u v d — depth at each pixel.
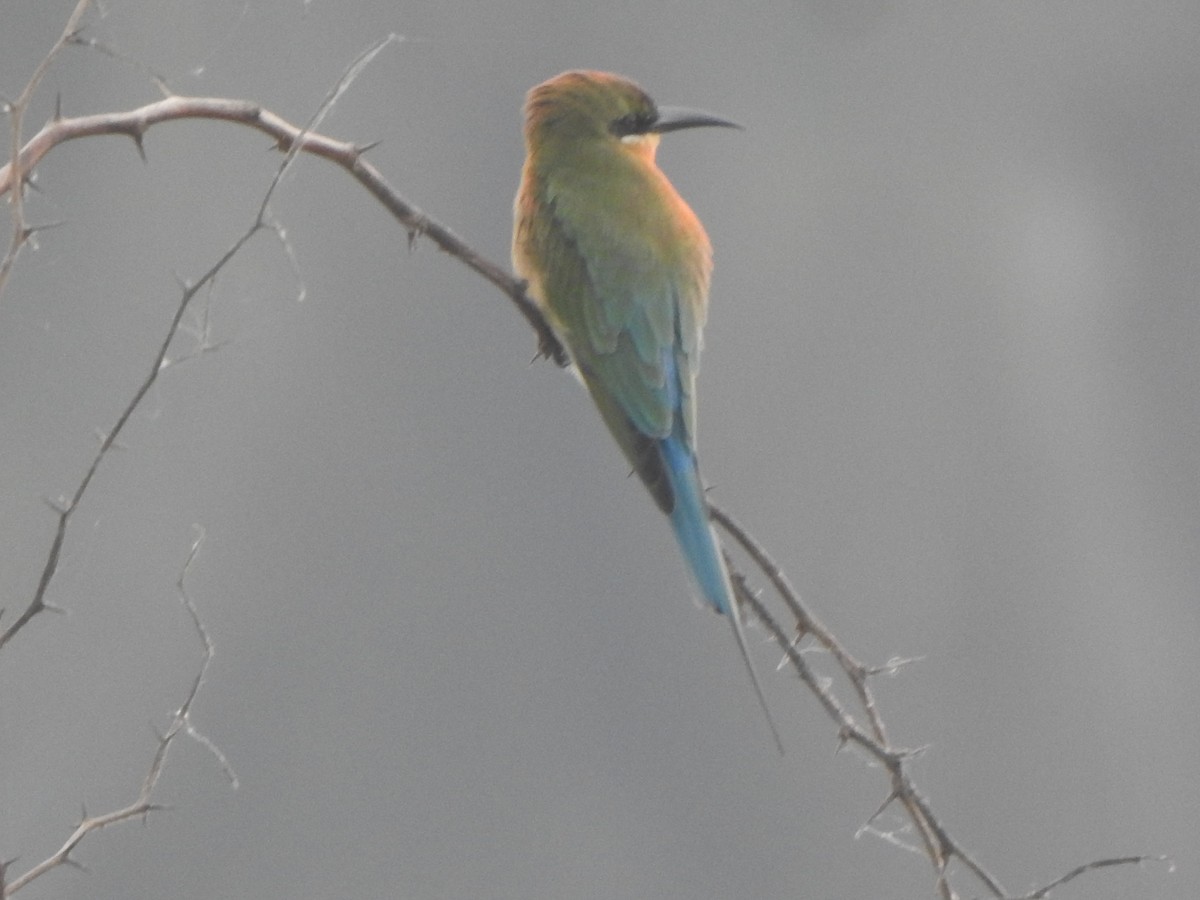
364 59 4.20
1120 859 4.35
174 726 3.88
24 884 3.65
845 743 4.59
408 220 4.75
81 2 3.74
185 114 4.21
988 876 4.39
